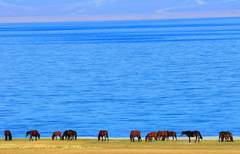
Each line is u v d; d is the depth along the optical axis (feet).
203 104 361.92
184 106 355.77
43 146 163.53
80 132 273.13
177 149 160.35
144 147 168.25
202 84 452.35
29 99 394.93
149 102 374.63
